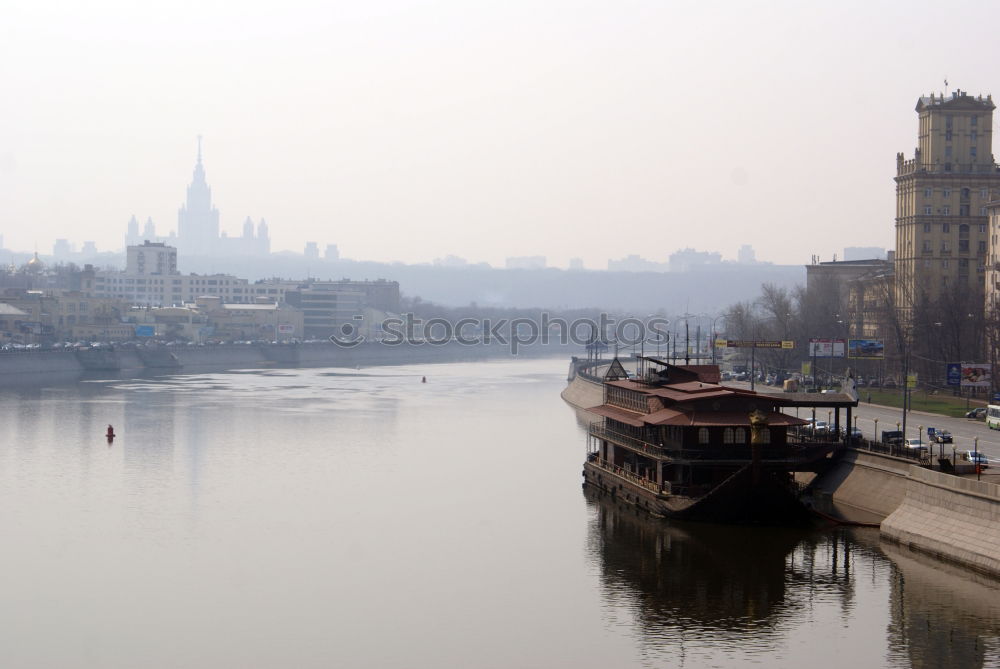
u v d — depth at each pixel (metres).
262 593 105.88
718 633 92.81
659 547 119.12
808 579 105.88
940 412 193.75
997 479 111.69
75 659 89.06
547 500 149.50
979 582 102.44
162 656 89.69
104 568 114.88
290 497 152.00
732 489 124.56
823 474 137.62
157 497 151.38
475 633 93.94
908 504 117.31
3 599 104.50
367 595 104.94
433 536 127.75
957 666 84.56
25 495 152.12
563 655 88.62
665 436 135.00
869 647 88.75
